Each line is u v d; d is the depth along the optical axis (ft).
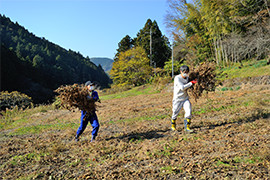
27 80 248.11
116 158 14.23
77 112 42.27
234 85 49.57
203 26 101.60
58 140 20.30
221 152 13.12
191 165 11.64
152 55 144.36
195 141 15.70
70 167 13.47
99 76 566.36
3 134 26.84
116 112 36.27
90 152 15.88
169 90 67.92
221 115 23.52
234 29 82.48
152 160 13.15
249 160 11.63
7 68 217.77
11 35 547.90
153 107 36.99
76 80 433.07
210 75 19.38
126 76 132.57
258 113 21.35
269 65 60.54
